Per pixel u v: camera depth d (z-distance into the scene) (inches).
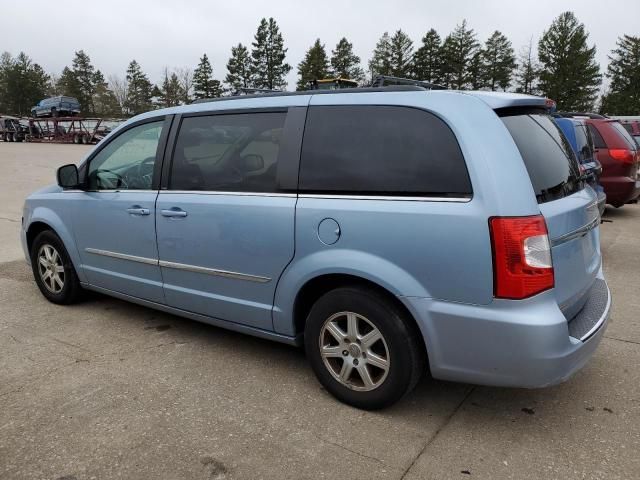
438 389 133.3
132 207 158.9
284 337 134.3
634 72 2878.9
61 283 191.8
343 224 116.3
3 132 1614.2
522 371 102.5
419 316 109.4
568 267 112.1
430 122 110.7
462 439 112.3
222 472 102.0
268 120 134.0
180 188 149.3
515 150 105.2
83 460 105.3
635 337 165.5
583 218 119.8
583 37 2760.8
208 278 144.4
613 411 123.0
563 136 134.2
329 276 121.2
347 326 121.3
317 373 128.6
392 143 114.4
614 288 218.7
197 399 128.3
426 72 3161.9
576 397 129.3
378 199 113.4
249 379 138.5
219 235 138.4
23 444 110.2
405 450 108.5
